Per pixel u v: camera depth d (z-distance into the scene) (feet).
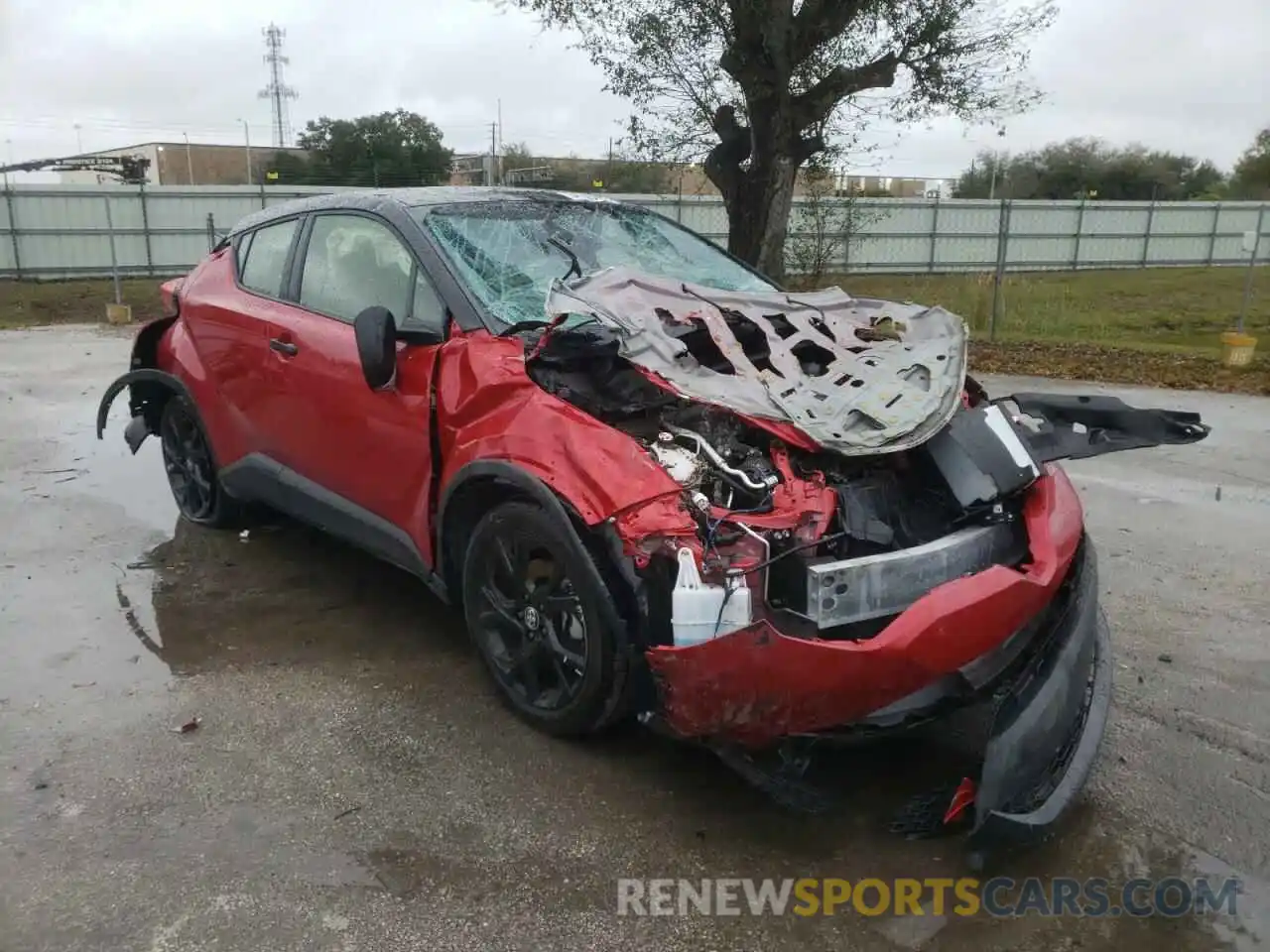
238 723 12.00
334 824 10.11
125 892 9.11
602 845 9.86
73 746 11.44
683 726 9.79
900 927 8.89
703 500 9.96
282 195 89.66
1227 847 9.97
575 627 11.05
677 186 66.64
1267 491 22.06
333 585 16.25
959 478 10.68
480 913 8.92
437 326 12.77
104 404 19.25
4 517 19.52
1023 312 58.54
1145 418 11.50
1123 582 16.58
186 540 18.26
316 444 14.57
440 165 133.69
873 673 9.12
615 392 11.51
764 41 40.88
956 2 42.06
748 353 12.28
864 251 96.12
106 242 85.20
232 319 16.16
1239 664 13.69
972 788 9.84
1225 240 110.32
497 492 11.81
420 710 12.34
